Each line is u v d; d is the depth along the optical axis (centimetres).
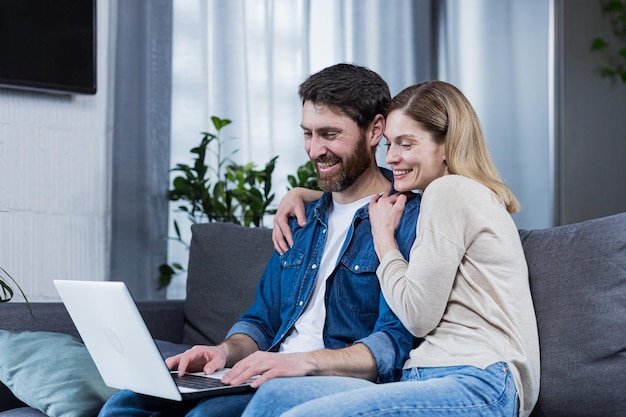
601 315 163
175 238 306
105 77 300
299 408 137
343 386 150
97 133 297
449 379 149
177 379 164
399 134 175
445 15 396
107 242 298
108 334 157
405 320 162
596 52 376
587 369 163
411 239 175
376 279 179
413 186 176
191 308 244
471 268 161
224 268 240
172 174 316
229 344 186
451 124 172
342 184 188
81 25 288
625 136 374
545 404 166
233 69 327
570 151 375
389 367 164
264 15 339
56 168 287
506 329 158
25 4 278
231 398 157
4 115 277
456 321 161
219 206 303
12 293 253
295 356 158
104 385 191
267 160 337
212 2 326
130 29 304
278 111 343
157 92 311
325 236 192
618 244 166
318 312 186
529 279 175
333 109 186
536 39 379
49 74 281
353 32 366
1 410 203
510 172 385
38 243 283
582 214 375
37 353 202
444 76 396
